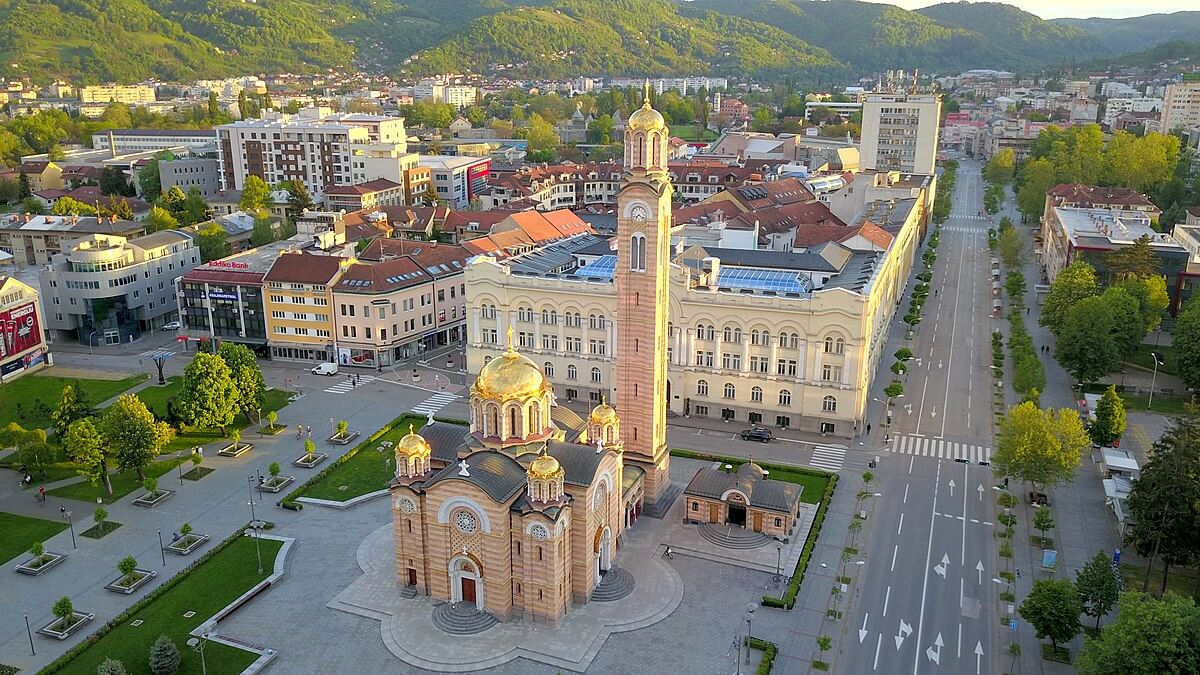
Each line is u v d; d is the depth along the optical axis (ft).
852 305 433.07
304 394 516.32
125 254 610.65
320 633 294.25
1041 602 274.98
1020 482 403.13
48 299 606.55
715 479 366.02
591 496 303.68
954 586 321.93
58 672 274.77
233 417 447.42
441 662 279.28
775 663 280.31
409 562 312.09
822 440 449.89
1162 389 512.63
